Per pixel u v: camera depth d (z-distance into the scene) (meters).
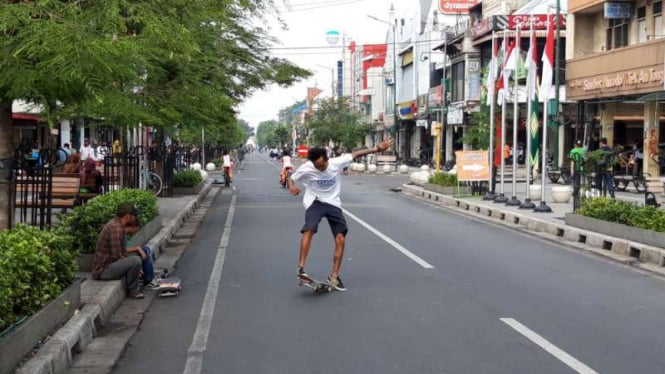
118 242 9.44
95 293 8.62
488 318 8.38
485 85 33.19
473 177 24.47
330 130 67.06
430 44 62.81
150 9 8.24
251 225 18.50
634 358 6.83
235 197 29.06
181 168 37.00
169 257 13.02
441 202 25.88
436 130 34.56
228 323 8.23
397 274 11.27
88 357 6.91
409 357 6.86
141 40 8.04
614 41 32.53
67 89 7.43
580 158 18.34
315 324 8.15
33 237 7.41
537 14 42.84
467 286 10.30
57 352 6.25
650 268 11.82
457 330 7.84
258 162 88.00
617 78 30.03
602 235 14.23
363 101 89.12
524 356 6.88
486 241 15.27
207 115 18.34
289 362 6.74
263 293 9.88
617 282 10.69
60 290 7.27
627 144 38.00
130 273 9.45
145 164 22.38
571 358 6.80
